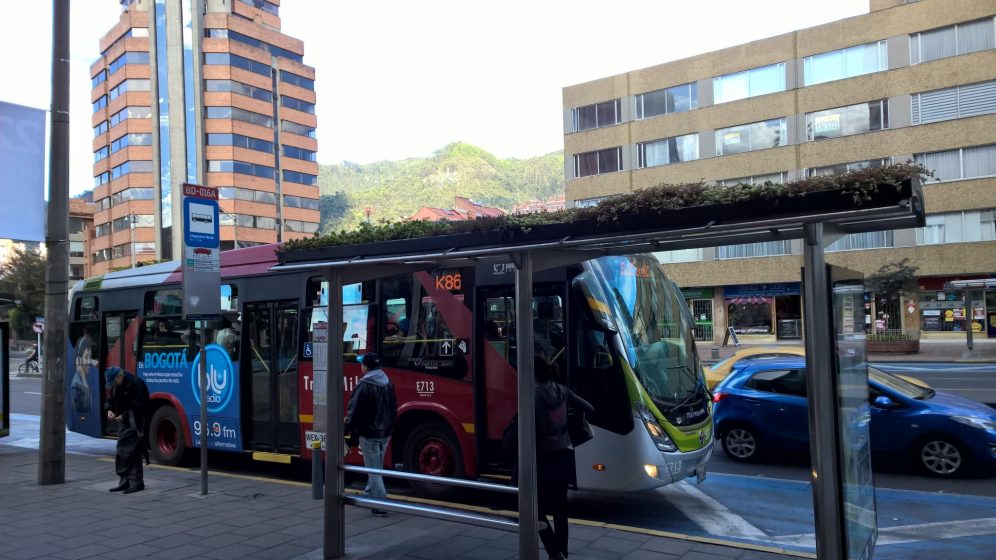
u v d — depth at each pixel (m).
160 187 72.81
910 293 32.12
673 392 7.38
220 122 74.31
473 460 7.64
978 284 28.31
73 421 12.27
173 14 73.19
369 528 6.69
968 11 33.00
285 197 81.44
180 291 10.76
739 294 40.12
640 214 4.36
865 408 4.85
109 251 76.94
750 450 10.05
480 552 5.93
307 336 9.14
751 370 10.31
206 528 6.82
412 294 8.34
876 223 4.34
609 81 44.50
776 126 38.53
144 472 9.94
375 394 7.21
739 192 4.06
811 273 3.86
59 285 9.36
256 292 9.79
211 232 8.28
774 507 7.63
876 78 35.44
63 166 9.42
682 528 6.91
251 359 9.79
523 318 4.95
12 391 26.31
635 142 43.38
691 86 41.41
